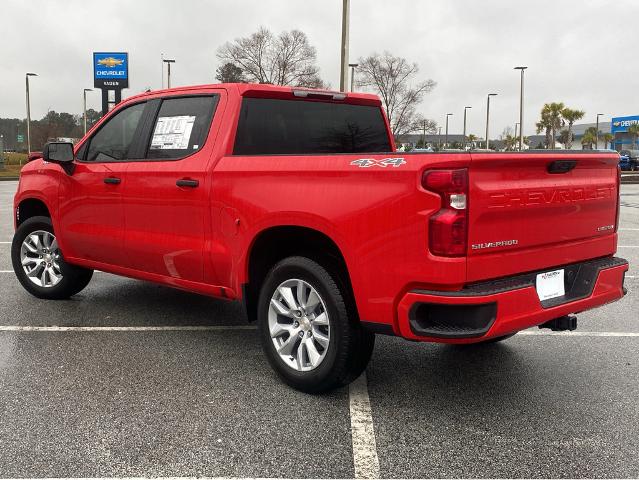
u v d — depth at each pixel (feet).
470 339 10.71
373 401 12.75
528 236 11.66
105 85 142.00
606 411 12.28
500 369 14.66
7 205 58.03
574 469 10.08
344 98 17.16
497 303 10.85
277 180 13.05
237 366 14.70
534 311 11.51
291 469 10.02
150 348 15.94
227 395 12.96
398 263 11.15
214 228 14.53
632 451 10.67
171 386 13.41
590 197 12.96
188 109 15.90
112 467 10.01
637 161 157.69
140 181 16.30
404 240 11.03
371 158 11.55
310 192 12.39
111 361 14.93
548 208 11.91
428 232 10.71
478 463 10.26
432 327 10.97
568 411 12.28
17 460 10.18
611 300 13.47
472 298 10.59
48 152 18.02
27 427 11.37
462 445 10.87
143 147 16.72
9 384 13.41
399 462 10.28
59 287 20.24
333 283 12.31
